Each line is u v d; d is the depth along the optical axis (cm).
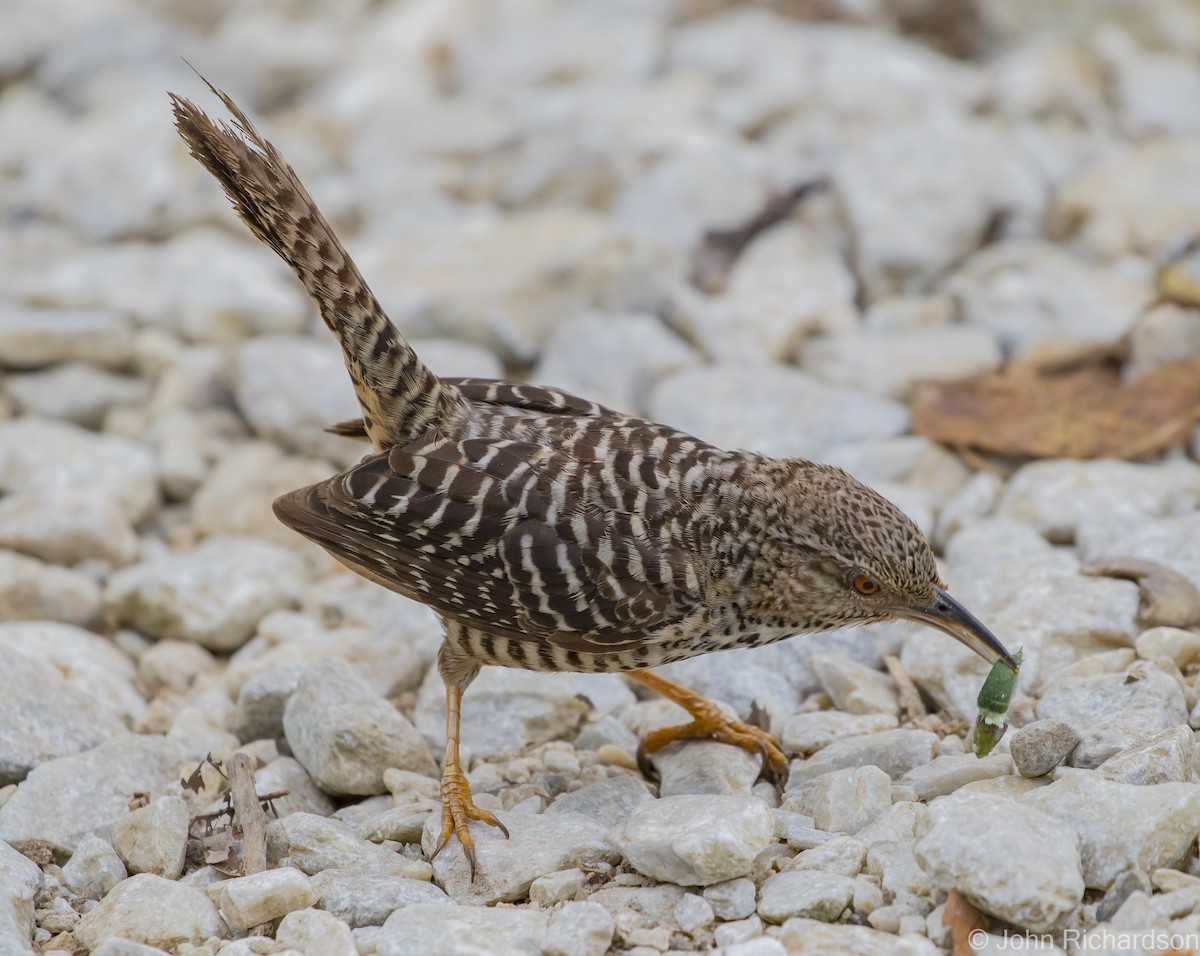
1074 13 2064
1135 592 994
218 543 1209
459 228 1636
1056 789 777
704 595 857
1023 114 1814
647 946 732
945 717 957
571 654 878
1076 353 1333
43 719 951
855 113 1809
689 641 869
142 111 1864
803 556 853
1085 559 1093
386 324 859
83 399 1435
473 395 933
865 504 855
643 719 998
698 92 1884
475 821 851
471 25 2142
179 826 848
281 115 1967
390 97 1994
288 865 829
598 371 1419
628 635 854
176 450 1355
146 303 1534
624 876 793
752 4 2141
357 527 872
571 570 844
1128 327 1357
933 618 862
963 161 1623
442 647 913
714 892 761
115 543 1215
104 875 826
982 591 1048
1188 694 910
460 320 1487
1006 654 841
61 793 884
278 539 1254
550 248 1557
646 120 1791
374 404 887
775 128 1825
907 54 1973
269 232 856
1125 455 1208
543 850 808
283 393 1366
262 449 1355
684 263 1553
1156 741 809
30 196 1812
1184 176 1594
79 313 1509
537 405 928
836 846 783
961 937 699
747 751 923
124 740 934
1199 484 1146
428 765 938
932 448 1254
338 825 848
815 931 718
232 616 1128
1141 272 1480
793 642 1042
